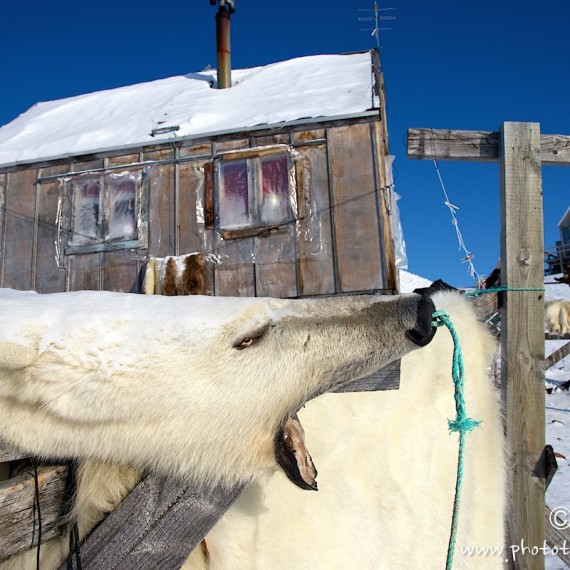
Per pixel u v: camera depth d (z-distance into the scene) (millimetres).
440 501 2092
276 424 1436
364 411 2080
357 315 1496
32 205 6039
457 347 1533
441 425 2176
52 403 1251
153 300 1412
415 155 2902
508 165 2768
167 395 1293
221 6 7855
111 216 5805
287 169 5398
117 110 7621
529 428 2600
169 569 1298
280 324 1442
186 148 5711
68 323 1283
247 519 1655
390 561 1955
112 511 1327
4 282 5973
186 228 5590
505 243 2738
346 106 5473
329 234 5266
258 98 6543
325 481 1926
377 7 7414
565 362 12844
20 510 1247
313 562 1794
